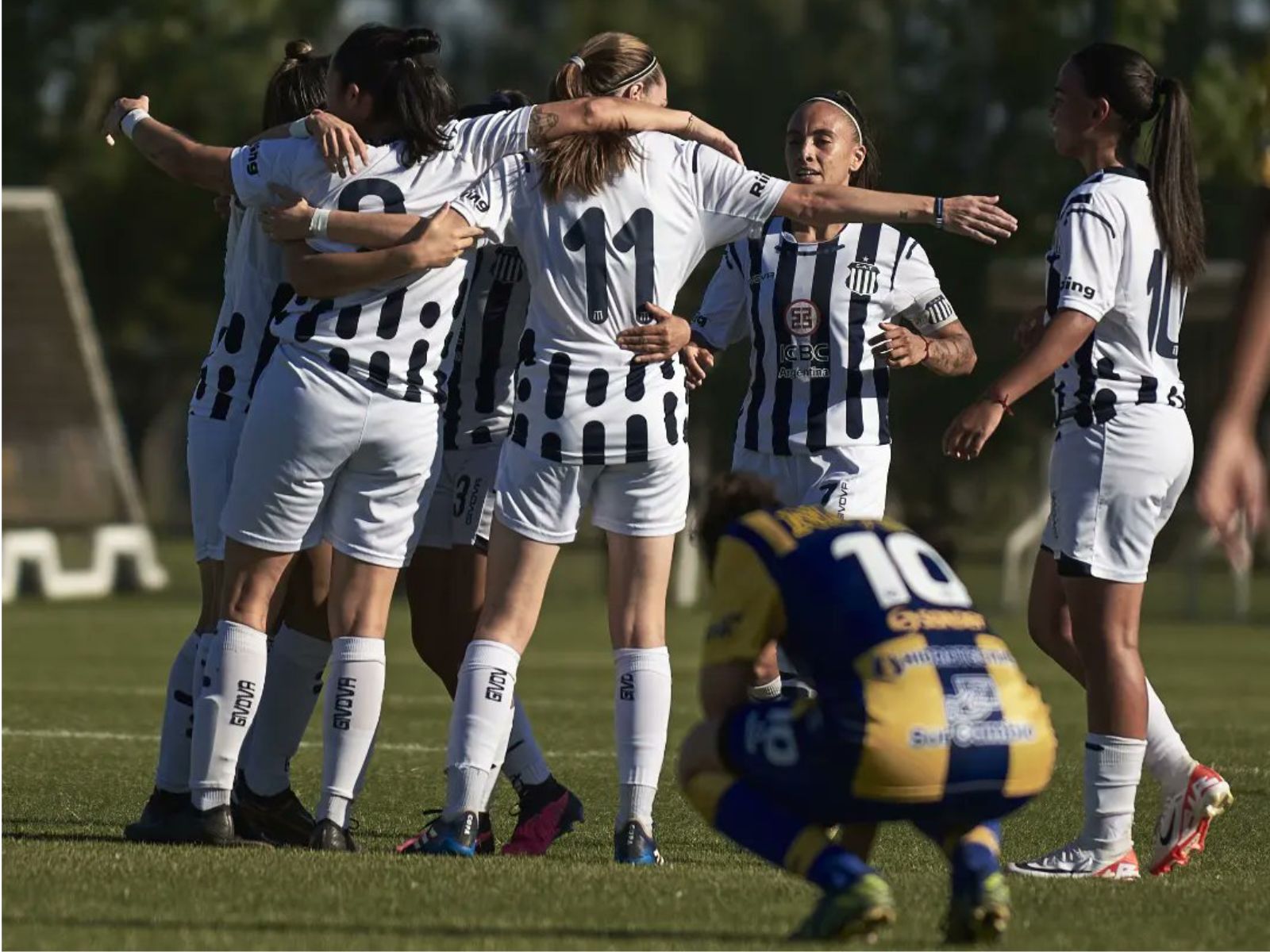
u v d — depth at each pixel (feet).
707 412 382.83
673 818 88.28
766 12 588.91
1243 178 216.54
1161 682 178.50
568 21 586.86
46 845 71.20
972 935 53.42
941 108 419.33
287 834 80.02
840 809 54.24
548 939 53.72
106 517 343.26
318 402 70.79
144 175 533.55
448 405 82.89
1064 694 167.53
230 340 78.28
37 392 343.05
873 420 87.10
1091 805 73.36
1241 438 36.96
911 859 76.48
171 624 247.70
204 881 62.03
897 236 87.81
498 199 71.41
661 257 71.46
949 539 86.02
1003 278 311.47
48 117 538.47
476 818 71.82
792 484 87.86
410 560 82.99
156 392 624.18
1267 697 164.55
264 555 72.59
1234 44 410.11
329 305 71.26
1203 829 75.00
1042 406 349.82
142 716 135.23
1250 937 55.88
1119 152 75.61
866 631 54.39
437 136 71.36
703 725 56.65
